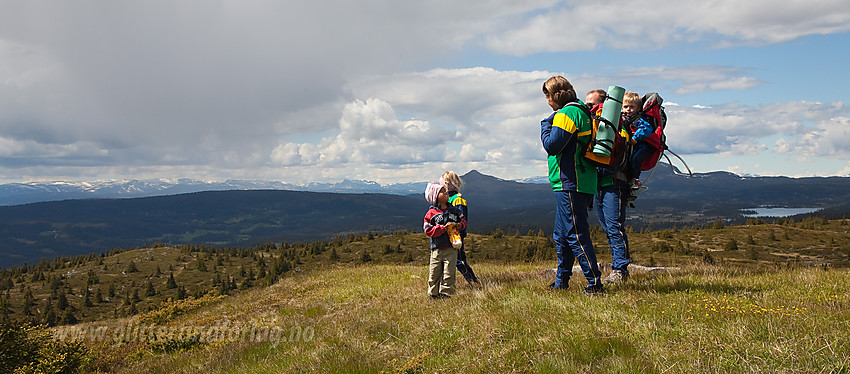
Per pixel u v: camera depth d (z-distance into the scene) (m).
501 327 5.76
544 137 6.83
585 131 6.67
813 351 4.06
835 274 8.58
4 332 10.00
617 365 4.28
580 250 7.07
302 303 13.61
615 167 7.46
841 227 158.50
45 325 10.91
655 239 137.62
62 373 10.09
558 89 6.83
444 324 6.46
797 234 147.00
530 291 7.63
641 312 5.76
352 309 10.66
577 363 4.48
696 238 142.62
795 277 8.36
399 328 6.82
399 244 180.12
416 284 12.68
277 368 6.40
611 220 8.07
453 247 9.31
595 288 7.10
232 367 7.42
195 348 10.36
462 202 9.71
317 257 178.50
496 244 162.62
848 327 4.57
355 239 198.62
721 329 4.82
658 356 4.36
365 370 5.36
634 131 7.54
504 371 4.59
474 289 9.26
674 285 7.24
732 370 3.96
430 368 5.08
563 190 7.00
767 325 4.78
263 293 17.55
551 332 5.33
